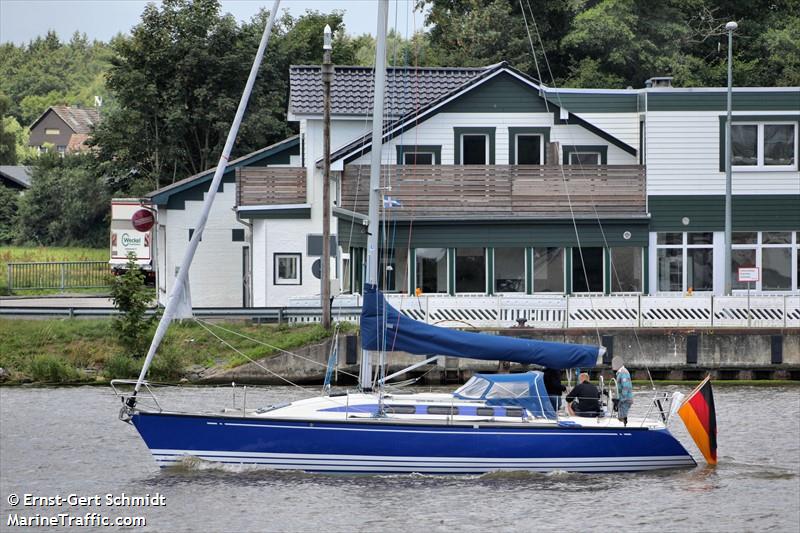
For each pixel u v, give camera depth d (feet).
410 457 277.85
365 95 532.32
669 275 510.17
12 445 311.88
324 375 430.20
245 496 263.08
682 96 508.12
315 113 526.16
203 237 529.45
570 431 283.18
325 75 434.30
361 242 498.69
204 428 278.05
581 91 528.63
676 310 448.65
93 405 370.53
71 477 279.49
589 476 285.43
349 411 281.74
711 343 442.50
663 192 508.53
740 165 511.81
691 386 429.38
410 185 500.74
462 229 501.97
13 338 440.86
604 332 440.04
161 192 527.81
